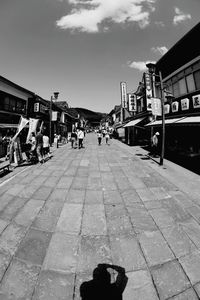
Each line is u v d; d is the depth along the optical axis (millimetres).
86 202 5152
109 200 5316
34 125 10984
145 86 15367
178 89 11859
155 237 3600
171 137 13000
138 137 22078
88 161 11039
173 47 10953
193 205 5020
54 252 3133
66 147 19047
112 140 30969
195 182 6949
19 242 3373
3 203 4988
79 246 3307
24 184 6574
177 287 2494
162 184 6750
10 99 13820
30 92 15969
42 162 10297
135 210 4719
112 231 3785
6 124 12555
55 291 2408
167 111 13039
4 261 2895
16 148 9273
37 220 4145
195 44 9617
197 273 2732
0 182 6742
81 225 3984
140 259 3010
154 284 2541
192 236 3637
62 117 31141
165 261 2969
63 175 7848
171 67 12539
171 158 12008
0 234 3600
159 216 4418
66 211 4605
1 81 12227
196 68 9898
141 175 7980
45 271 2727
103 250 3213
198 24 8445
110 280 2600
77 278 2623
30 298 2299
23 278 2594
